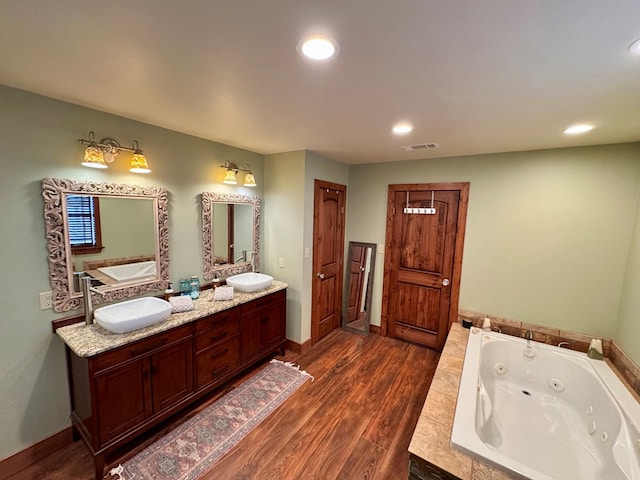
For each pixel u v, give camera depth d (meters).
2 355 1.75
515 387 2.70
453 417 1.86
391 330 3.92
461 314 3.30
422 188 3.54
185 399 2.27
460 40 1.09
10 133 1.70
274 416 2.36
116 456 1.94
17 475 1.81
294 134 2.53
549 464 1.93
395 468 1.91
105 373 1.78
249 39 1.12
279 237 3.46
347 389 2.74
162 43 1.17
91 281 2.10
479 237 3.20
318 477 1.83
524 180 2.92
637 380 2.09
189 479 1.79
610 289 2.59
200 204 2.82
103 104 1.90
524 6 0.89
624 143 2.47
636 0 0.85
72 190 1.94
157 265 2.49
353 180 4.06
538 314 2.93
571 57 1.18
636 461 1.61
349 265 4.18
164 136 2.46
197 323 2.32
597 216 2.61
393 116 1.99
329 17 0.97
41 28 1.07
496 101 1.67
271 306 3.10
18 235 1.77
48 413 1.95
